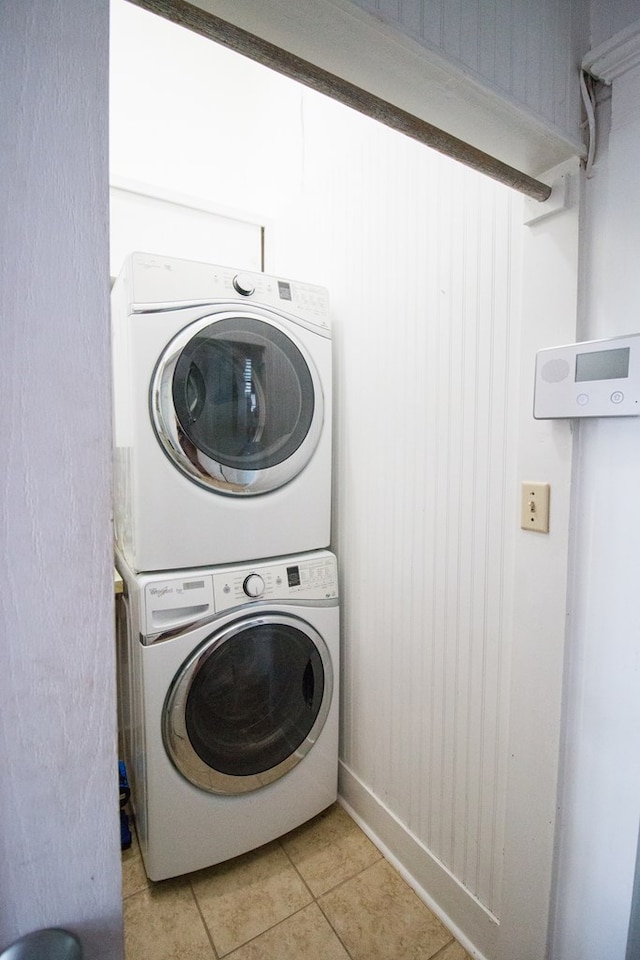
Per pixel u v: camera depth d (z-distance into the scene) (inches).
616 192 30.7
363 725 58.7
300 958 43.5
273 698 53.8
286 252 71.1
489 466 40.3
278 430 53.6
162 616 46.6
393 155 49.3
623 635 31.4
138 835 54.9
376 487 54.3
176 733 46.9
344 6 20.8
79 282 14.9
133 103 67.7
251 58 21.5
